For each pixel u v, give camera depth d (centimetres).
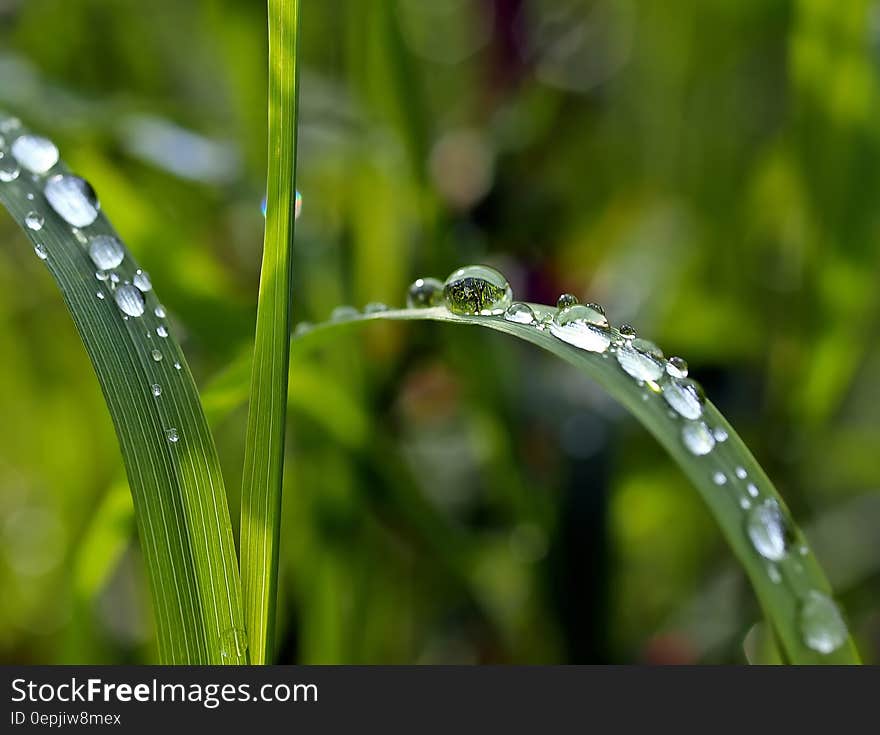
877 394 31
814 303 25
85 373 27
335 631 24
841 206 25
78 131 24
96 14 31
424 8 33
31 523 29
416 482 24
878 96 25
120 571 27
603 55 34
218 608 20
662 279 29
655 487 27
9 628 27
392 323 25
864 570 27
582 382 25
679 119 31
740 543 20
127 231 24
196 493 20
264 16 25
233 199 27
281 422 20
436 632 26
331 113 26
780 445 27
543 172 29
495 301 21
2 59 25
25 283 29
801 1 25
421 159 24
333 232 25
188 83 32
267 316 20
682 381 21
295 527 24
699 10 30
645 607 27
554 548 24
